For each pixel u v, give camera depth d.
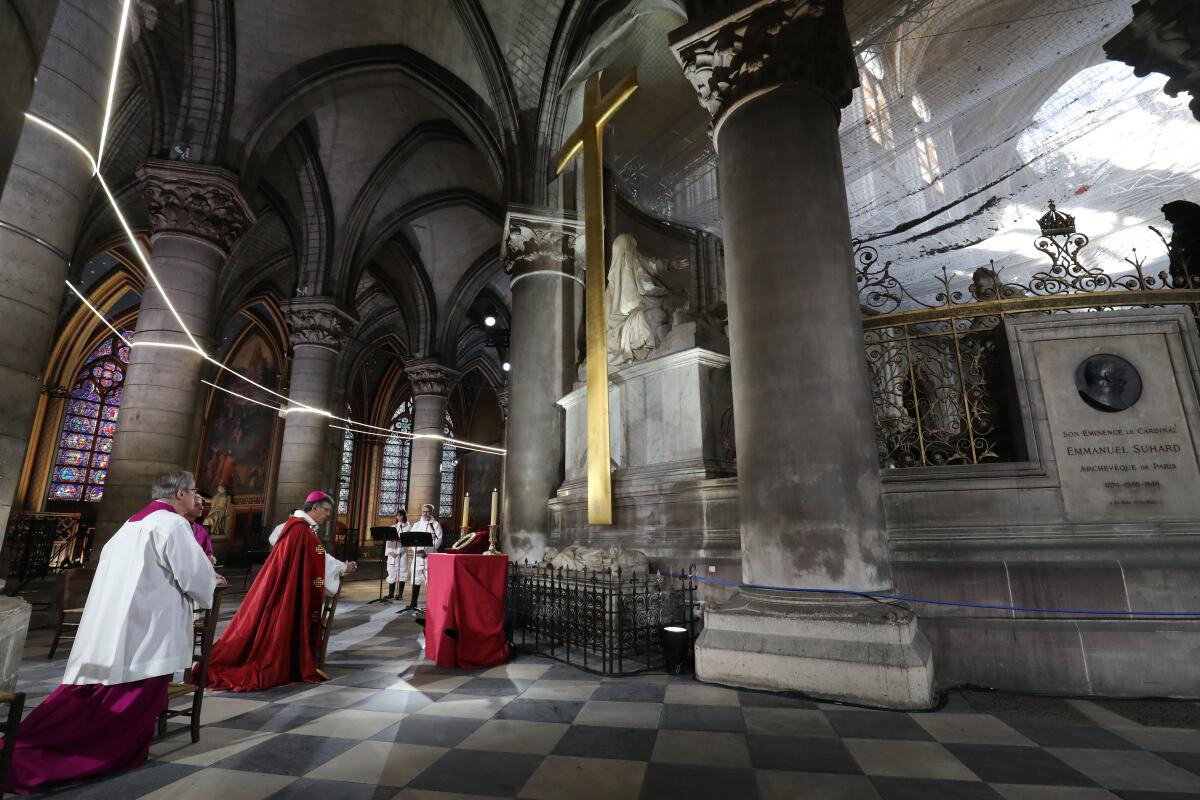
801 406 3.96
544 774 2.40
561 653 5.04
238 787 2.27
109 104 4.30
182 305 9.77
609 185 12.05
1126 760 2.56
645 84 13.48
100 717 2.39
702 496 5.66
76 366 20.02
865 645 3.49
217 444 23.50
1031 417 4.37
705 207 13.84
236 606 8.41
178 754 2.64
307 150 14.45
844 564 3.72
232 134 10.98
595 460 6.61
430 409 19.83
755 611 3.87
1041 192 12.89
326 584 4.39
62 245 3.90
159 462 9.13
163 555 2.65
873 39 10.10
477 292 21.05
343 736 2.90
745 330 4.30
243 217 10.94
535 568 6.20
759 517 4.04
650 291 7.64
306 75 11.59
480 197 16.59
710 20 4.85
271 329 24.62
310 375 15.01
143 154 14.41
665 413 6.43
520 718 3.19
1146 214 12.52
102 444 20.48
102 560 2.65
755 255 4.34
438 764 2.52
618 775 2.39
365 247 16.53
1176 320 4.28
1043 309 4.51
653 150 14.57
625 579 5.09
